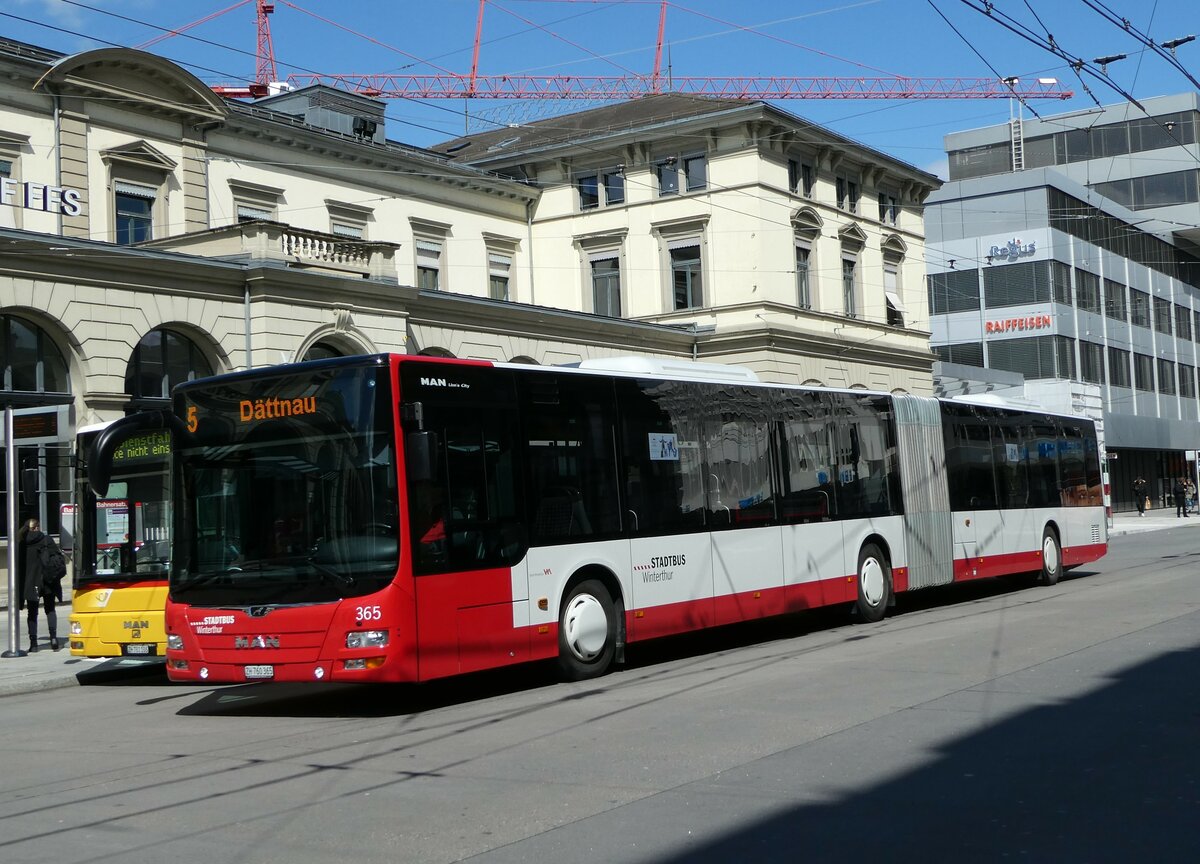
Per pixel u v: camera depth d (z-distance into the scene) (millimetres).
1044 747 8453
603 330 36750
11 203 24766
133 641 14797
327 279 26500
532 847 6363
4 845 6840
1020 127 76188
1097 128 74250
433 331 30859
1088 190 64938
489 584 11781
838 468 17594
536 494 12500
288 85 44781
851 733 9086
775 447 16297
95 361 23031
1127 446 64562
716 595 14789
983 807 6945
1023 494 22750
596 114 45375
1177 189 72375
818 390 17438
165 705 13211
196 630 11461
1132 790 7266
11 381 22344
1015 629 15469
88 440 15523
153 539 14969
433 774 8312
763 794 7344
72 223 27125
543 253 43344
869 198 46875
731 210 40469
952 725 9273
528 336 33969
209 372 25531
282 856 6379
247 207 31969
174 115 29688
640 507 13836
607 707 10961
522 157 42969
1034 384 60125
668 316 41438
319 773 8547
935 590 24125
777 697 10914
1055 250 60719
